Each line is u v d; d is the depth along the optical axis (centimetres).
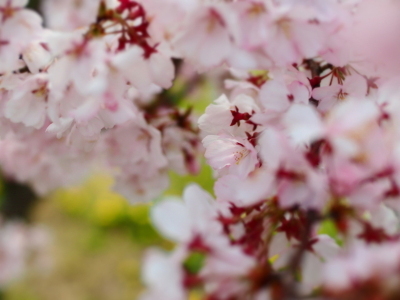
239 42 51
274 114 54
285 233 52
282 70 54
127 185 66
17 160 73
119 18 52
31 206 147
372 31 53
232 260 48
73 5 51
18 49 54
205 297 48
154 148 63
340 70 56
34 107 56
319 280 50
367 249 47
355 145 48
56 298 153
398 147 49
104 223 179
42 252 143
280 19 52
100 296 155
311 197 49
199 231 49
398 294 46
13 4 53
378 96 52
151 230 176
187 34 52
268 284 48
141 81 53
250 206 52
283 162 49
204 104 109
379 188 49
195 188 50
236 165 55
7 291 148
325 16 52
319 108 54
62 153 65
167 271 48
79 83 52
